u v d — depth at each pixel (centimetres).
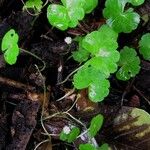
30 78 27
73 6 25
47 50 28
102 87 24
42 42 28
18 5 29
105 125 26
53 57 28
